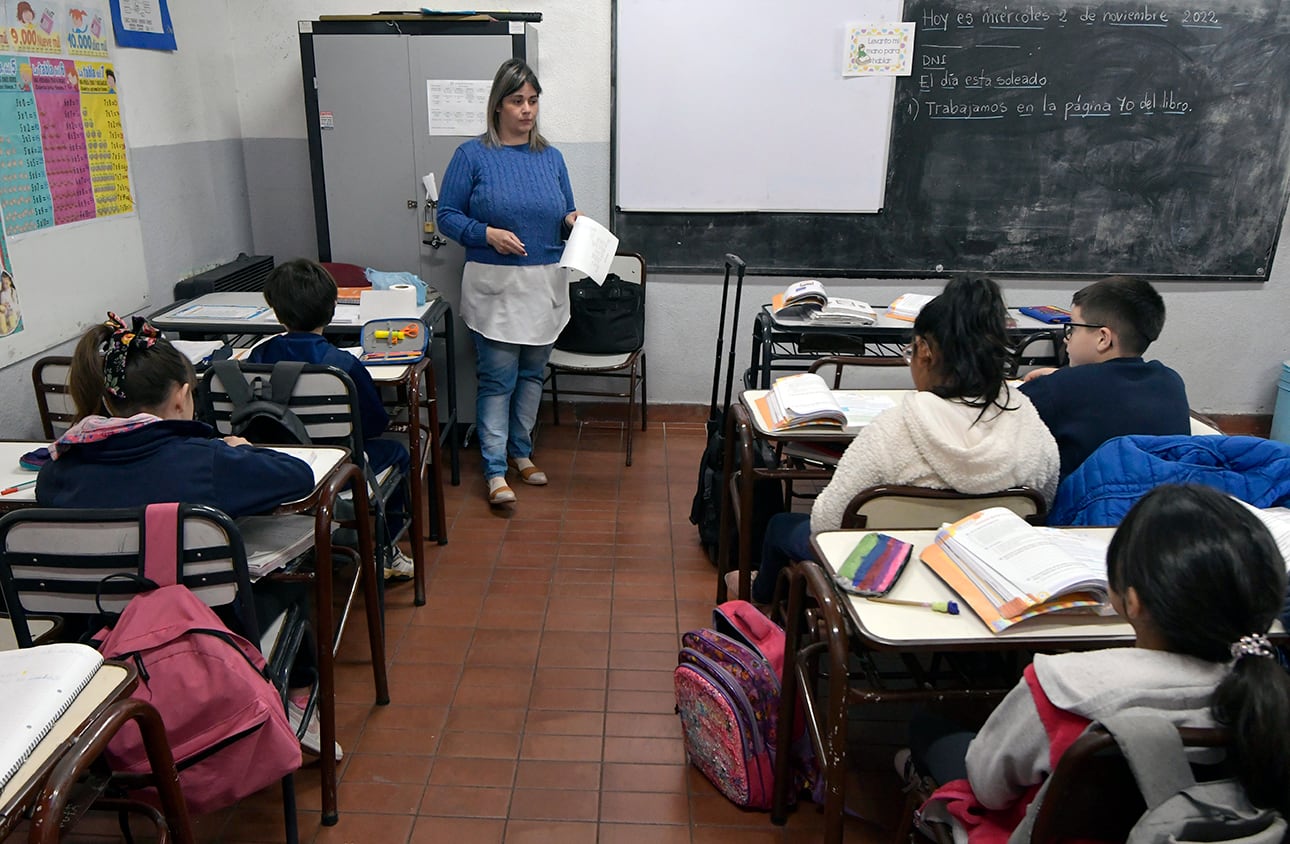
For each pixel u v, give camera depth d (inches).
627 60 150.3
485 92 136.6
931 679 67.2
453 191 125.1
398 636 100.0
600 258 121.8
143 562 57.5
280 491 65.1
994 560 55.7
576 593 109.7
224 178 151.2
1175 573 38.0
